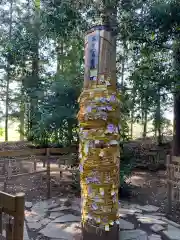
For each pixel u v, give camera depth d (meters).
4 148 7.06
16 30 5.32
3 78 7.57
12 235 1.48
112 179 2.62
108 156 2.60
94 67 2.66
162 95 4.32
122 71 4.51
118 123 2.69
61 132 4.71
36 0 4.94
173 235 2.89
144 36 3.98
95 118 2.59
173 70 4.02
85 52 2.77
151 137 8.39
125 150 4.74
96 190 2.59
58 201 4.00
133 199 4.22
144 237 2.83
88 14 3.90
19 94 7.43
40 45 5.27
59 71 4.98
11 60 5.77
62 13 3.95
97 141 2.59
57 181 5.08
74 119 4.34
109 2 3.55
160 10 3.64
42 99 4.59
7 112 8.28
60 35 4.39
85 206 2.66
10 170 3.87
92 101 2.62
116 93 2.71
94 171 2.59
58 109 4.28
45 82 5.09
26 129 7.41
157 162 6.62
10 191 4.35
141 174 5.98
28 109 5.83
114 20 3.57
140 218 3.38
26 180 5.04
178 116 6.25
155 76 4.18
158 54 4.48
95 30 2.70
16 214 1.47
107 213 2.59
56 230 2.98
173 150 6.33
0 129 9.52
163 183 5.20
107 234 2.57
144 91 4.30
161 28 3.89
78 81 4.38
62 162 4.88
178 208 3.69
